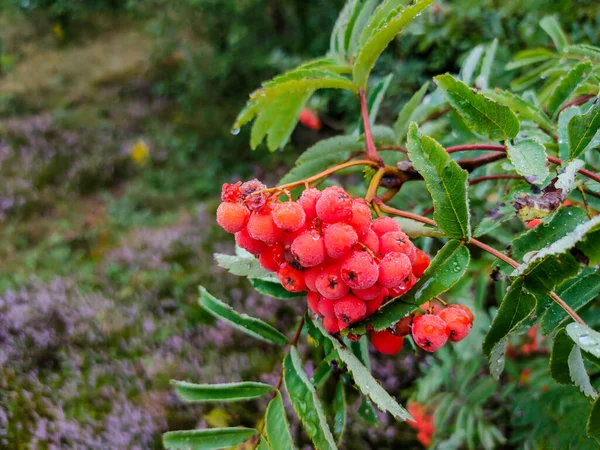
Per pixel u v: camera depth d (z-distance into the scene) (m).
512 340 0.39
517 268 0.14
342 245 0.13
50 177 0.90
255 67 0.98
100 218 0.82
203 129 1.02
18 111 1.09
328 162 0.23
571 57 0.28
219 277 0.67
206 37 1.05
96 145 0.99
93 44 1.37
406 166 0.19
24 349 0.54
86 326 0.58
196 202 0.87
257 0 0.96
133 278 0.67
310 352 0.53
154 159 0.96
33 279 0.67
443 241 0.46
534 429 0.34
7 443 0.44
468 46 0.51
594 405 0.13
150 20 1.18
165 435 0.18
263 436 0.17
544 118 0.21
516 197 0.16
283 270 0.15
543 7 0.47
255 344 0.57
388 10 0.20
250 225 0.14
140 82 1.17
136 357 0.55
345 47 0.24
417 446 0.46
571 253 0.14
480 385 0.39
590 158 0.26
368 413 0.19
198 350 0.56
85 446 0.45
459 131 0.27
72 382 0.51
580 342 0.13
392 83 0.63
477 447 0.42
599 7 0.44
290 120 0.24
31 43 1.37
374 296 0.15
